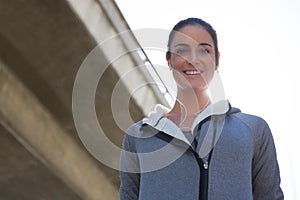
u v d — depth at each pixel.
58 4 8.73
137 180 1.74
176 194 1.42
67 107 11.63
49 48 9.72
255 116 1.68
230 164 1.46
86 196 13.20
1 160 11.79
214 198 1.40
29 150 11.26
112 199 14.34
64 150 12.31
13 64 10.33
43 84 10.88
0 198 13.20
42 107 11.54
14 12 8.98
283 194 1.67
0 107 10.14
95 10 8.84
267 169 1.64
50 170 12.00
